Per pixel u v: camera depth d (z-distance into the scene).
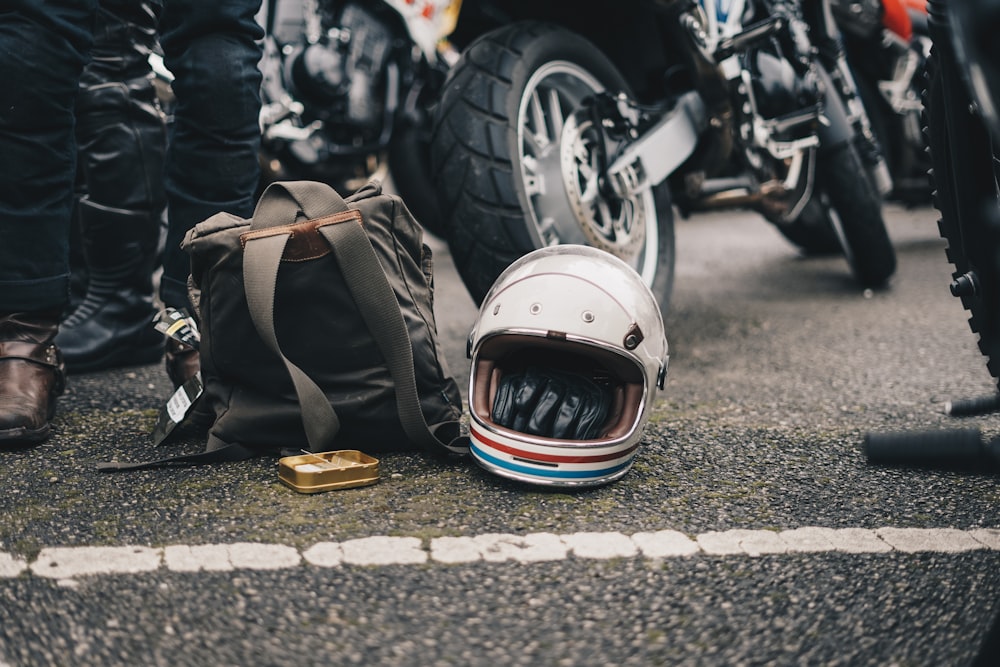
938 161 1.24
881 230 2.98
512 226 1.97
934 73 1.17
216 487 1.43
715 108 2.32
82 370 2.11
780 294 3.13
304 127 3.09
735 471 1.56
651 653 0.99
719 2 2.35
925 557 1.23
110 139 2.03
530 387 1.48
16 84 1.53
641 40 2.38
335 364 1.52
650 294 1.53
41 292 1.64
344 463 1.47
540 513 1.35
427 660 0.97
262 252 1.44
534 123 2.20
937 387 2.09
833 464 1.60
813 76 2.60
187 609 1.07
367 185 1.57
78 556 1.19
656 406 1.93
